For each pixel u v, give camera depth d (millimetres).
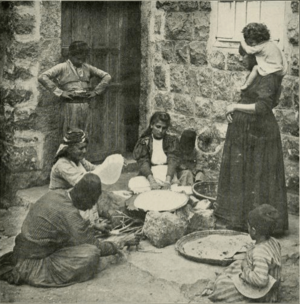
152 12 7207
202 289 4832
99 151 7336
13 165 6742
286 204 5641
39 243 4883
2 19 6617
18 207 6562
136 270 5066
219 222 5777
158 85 7281
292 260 5270
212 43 6699
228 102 6656
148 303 4617
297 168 6098
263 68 5418
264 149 5527
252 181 5586
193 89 6945
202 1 6688
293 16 5914
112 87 7277
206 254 5289
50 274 4910
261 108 5406
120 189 6656
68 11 6875
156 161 6488
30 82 6668
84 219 5168
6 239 5738
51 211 4898
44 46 6664
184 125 7078
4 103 6707
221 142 6734
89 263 4922
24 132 6730
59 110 6875
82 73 6555
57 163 5613
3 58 6691
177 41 7000
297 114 6016
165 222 5449
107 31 7168
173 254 5320
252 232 4715
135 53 7359
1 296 4746
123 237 5406
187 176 6496
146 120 7449
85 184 4941
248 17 6340
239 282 4676
